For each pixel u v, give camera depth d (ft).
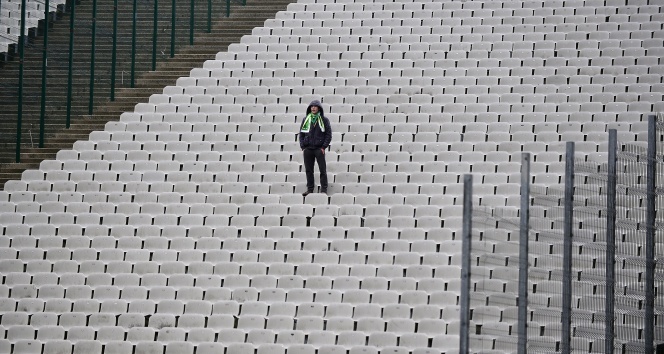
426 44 336.90
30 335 235.61
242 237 260.01
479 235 247.70
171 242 259.80
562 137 286.25
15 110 337.11
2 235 268.82
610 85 307.37
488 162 275.80
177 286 245.86
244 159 291.99
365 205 266.57
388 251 247.29
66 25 365.81
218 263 249.75
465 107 303.48
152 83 344.28
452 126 295.89
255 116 309.63
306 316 228.43
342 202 269.03
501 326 203.92
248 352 222.07
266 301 237.45
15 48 352.49
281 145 295.69
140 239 261.65
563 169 272.72
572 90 307.37
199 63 352.08
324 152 273.54
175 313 238.89
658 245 223.30
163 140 305.32
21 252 261.24
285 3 382.83
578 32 334.44
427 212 260.01
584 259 212.43
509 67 321.52
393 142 290.15
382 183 272.92
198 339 228.63
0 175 309.63
